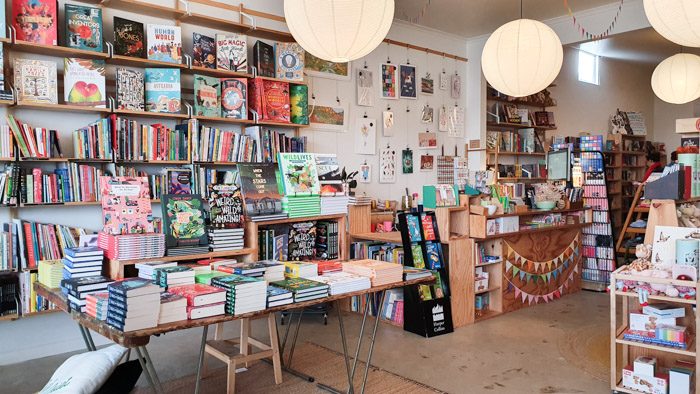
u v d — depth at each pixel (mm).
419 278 3467
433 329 4648
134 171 4406
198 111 4750
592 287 6613
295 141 5535
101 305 2453
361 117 6578
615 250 6527
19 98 3877
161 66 4652
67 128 4324
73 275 3088
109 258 3570
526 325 4988
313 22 2914
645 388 3260
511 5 6508
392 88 6926
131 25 4453
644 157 10969
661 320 3256
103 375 2887
